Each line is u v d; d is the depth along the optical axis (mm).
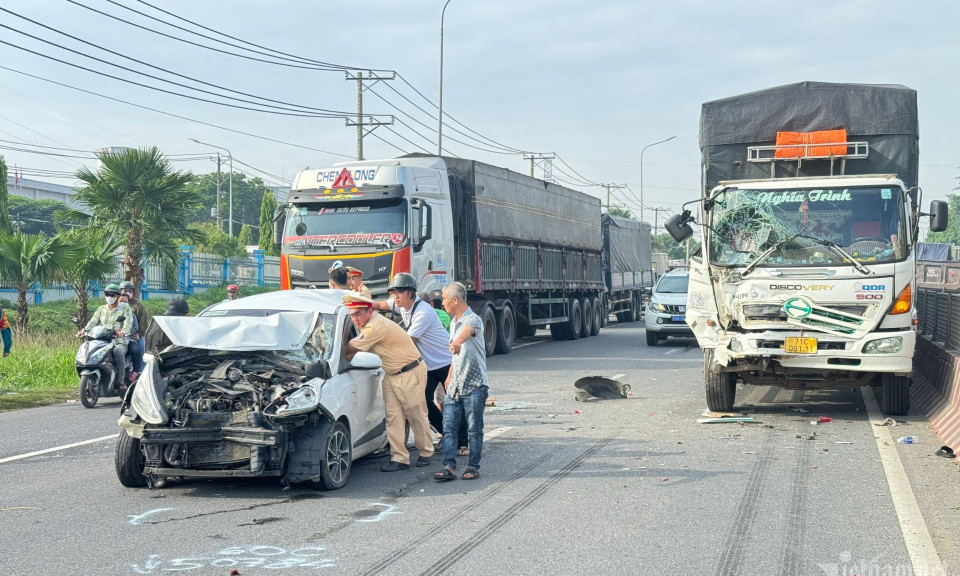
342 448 7836
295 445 7434
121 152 25406
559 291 27016
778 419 11305
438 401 9188
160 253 25719
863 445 9461
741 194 11406
